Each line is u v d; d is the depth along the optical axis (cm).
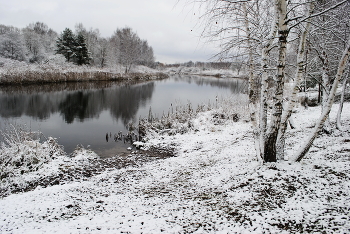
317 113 1780
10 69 3694
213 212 502
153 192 707
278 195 513
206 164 955
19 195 708
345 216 404
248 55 754
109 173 945
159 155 1216
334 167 602
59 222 515
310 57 1121
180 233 429
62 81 4331
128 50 6353
